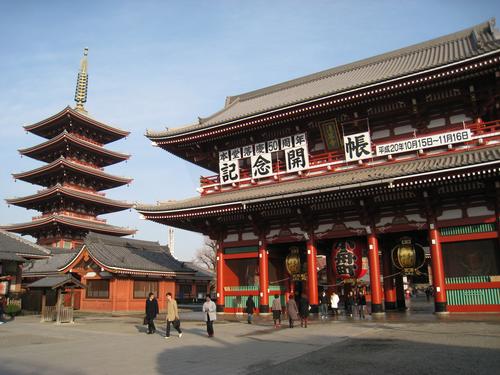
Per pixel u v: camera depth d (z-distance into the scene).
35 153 76.94
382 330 19.50
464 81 25.66
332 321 24.83
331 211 29.69
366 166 28.59
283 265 34.28
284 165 33.00
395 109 28.75
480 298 24.22
